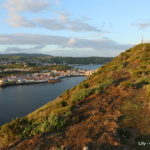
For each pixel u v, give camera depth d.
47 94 105.38
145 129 6.27
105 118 7.40
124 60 26.50
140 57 23.30
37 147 5.85
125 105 8.74
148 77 12.89
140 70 15.71
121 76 16.17
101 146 5.43
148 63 18.75
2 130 7.54
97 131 6.37
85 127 6.78
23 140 6.70
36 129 7.12
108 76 17.17
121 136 5.99
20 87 136.62
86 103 9.82
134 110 7.98
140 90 10.86
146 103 8.58
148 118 7.02
